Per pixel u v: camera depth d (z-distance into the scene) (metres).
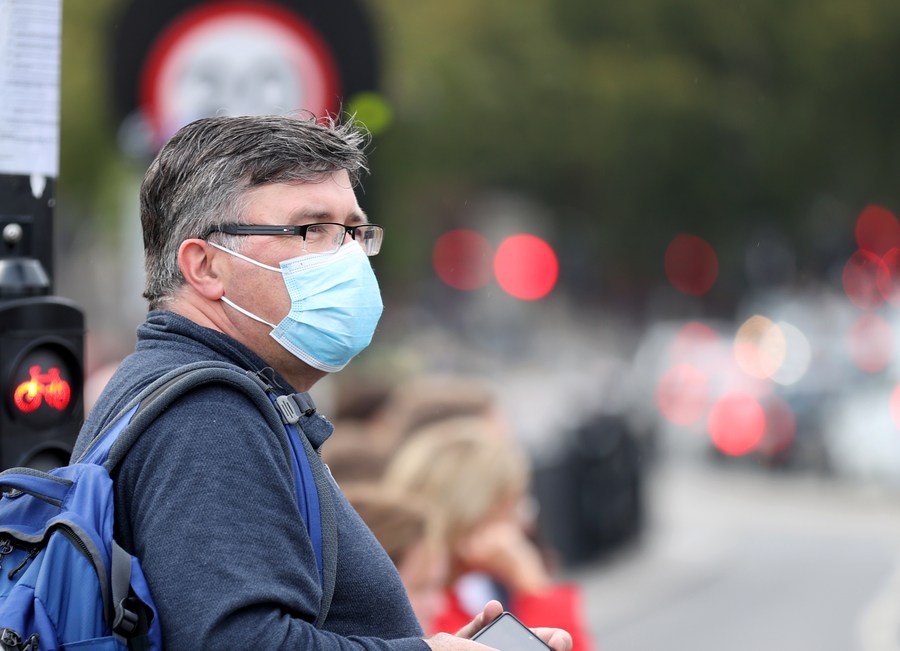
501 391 56.44
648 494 48.56
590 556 41.22
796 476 63.12
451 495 13.88
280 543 7.35
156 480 7.34
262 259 8.08
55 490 7.49
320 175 8.19
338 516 8.13
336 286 8.14
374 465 14.45
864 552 45.25
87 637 7.12
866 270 168.12
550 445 39.38
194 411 7.48
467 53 100.62
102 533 7.29
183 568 7.11
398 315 113.88
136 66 17.23
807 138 120.62
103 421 7.93
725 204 129.62
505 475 14.07
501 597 13.87
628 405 50.31
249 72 17.33
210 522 7.20
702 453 70.06
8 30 11.44
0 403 10.88
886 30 117.94
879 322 65.62
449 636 8.01
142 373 7.98
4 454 10.85
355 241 8.41
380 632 8.08
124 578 7.11
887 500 57.06
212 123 8.24
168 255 8.26
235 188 8.06
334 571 7.81
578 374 73.75
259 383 7.95
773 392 64.88
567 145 111.31
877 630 33.09
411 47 91.38
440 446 14.05
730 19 115.75
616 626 34.09
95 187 63.88
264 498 7.39
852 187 132.00
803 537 48.38
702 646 31.80
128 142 17.33
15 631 7.08
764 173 125.25
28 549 7.43
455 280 159.12
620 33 114.62
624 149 115.94
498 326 155.50
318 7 17.45
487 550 13.86
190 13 17.28
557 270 177.25
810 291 163.50
